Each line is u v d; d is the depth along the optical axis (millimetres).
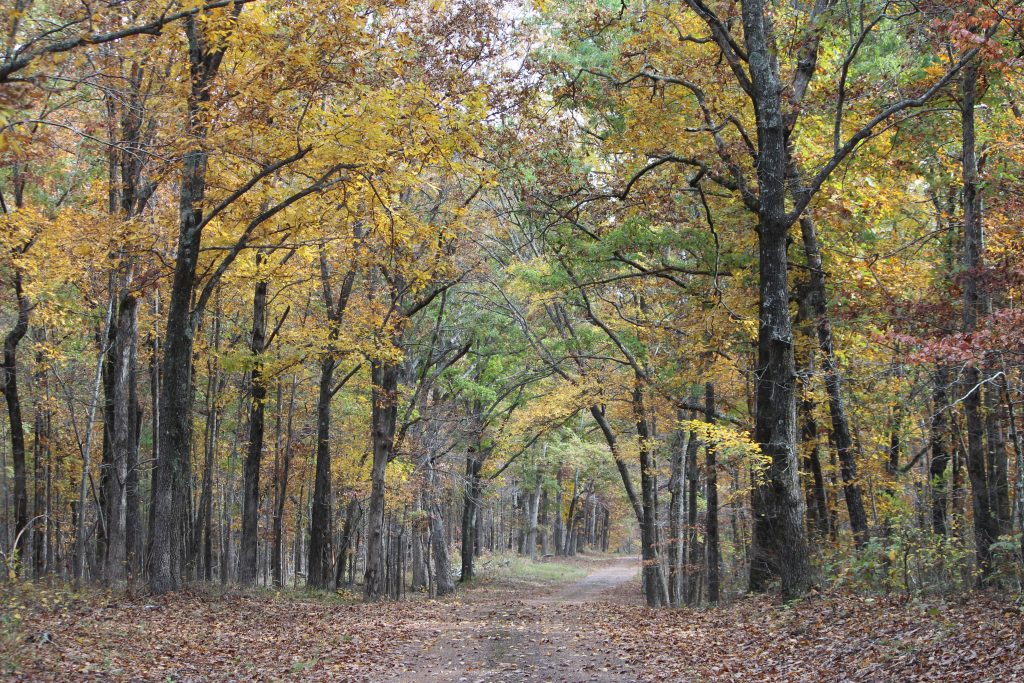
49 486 28531
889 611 10789
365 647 12789
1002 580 10984
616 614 18531
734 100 16750
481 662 11172
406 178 14266
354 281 26250
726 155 15188
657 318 23234
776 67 15461
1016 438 11016
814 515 19797
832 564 13828
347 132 13219
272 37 12812
